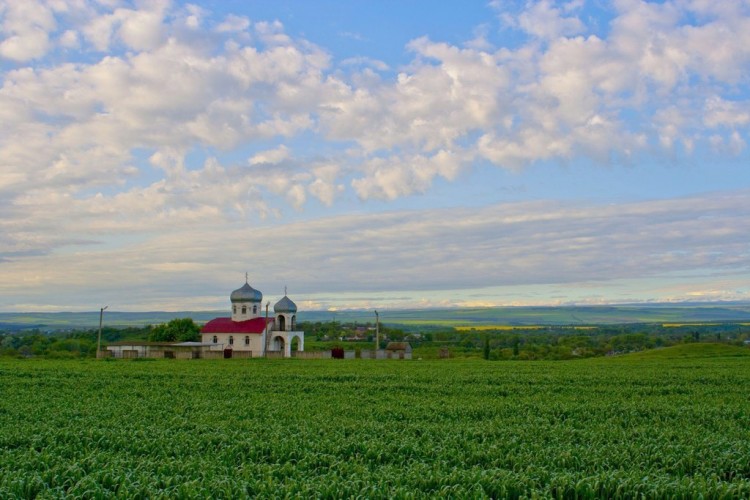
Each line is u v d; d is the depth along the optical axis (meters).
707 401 39.22
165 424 29.92
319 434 27.14
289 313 120.31
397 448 24.14
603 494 18.89
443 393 44.72
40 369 66.50
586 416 32.88
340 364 80.38
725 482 19.02
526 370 65.00
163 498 17.80
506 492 18.77
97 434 26.42
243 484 18.80
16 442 25.67
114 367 71.19
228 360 92.62
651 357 91.94
